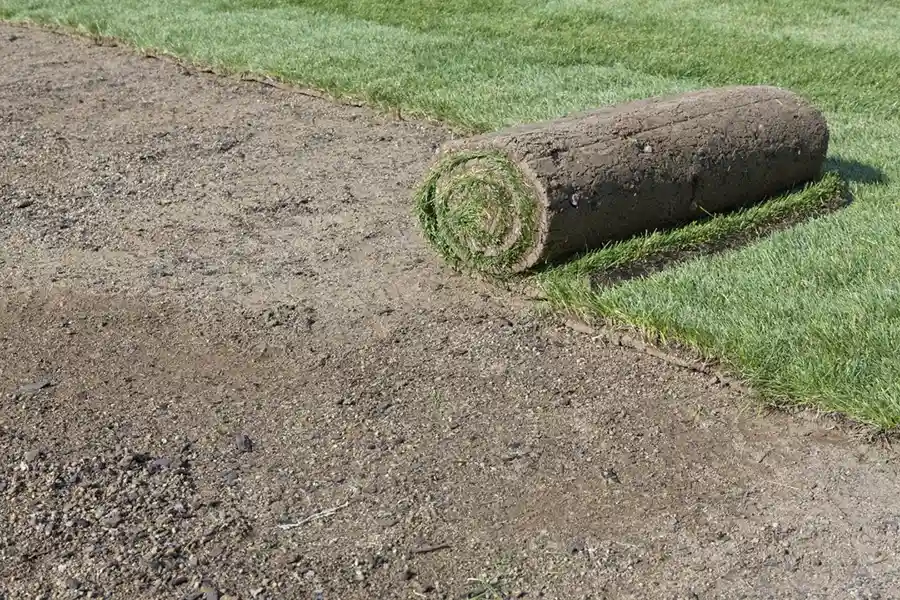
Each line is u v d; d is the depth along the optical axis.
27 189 5.90
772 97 5.32
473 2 10.33
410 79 7.75
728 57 8.48
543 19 9.75
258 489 3.24
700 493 3.22
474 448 3.44
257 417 3.63
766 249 4.77
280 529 3.06
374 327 4.27
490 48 8.67
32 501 3.15
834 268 4.51
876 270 4.49
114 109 7.42
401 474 3.31
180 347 4.11
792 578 2.86
